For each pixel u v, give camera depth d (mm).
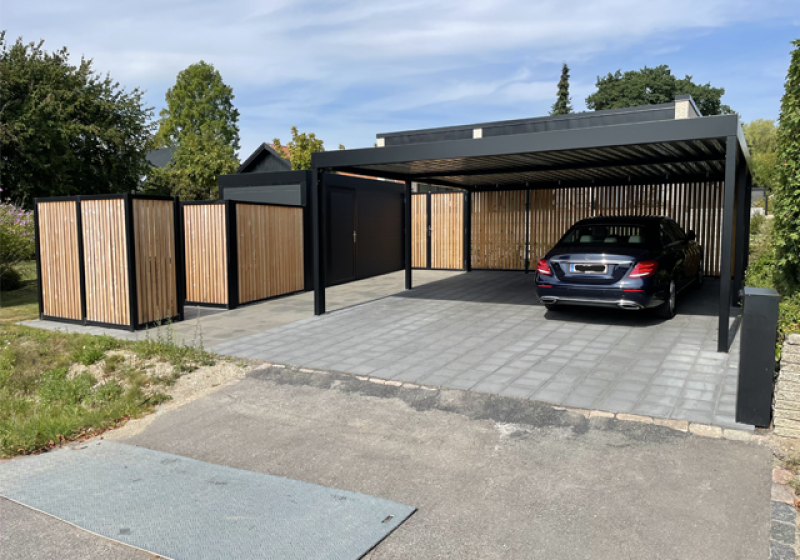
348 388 5645
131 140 25641
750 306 4293
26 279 13609
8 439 4648
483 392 5301
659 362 6129
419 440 4418
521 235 15188
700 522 3127
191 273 10703
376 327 8281
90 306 8836
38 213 9312
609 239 8375
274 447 4391
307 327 8430
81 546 3039
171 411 5289
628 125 6527
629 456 3986
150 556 2924
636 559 2818
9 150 19938
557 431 4469
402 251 16469
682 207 13133
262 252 11125
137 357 6902
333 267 13172
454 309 9594
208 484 3770
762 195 35875
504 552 2910
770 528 3045
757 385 4324
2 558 2938
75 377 6230
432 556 2891
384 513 3311
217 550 2941
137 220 8414
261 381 5996
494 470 3863
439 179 12734
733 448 4031
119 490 3705
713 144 7777
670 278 8164
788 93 6289
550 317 8727
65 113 22422
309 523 3207
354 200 13992
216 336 7957
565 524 3156
